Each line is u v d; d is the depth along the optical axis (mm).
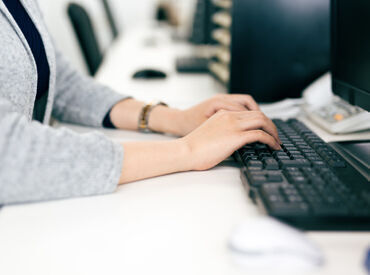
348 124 704
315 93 868
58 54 827
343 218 385
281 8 917
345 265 333
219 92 1108
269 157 535
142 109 750
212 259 350
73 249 374
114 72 1383
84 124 782
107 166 477
